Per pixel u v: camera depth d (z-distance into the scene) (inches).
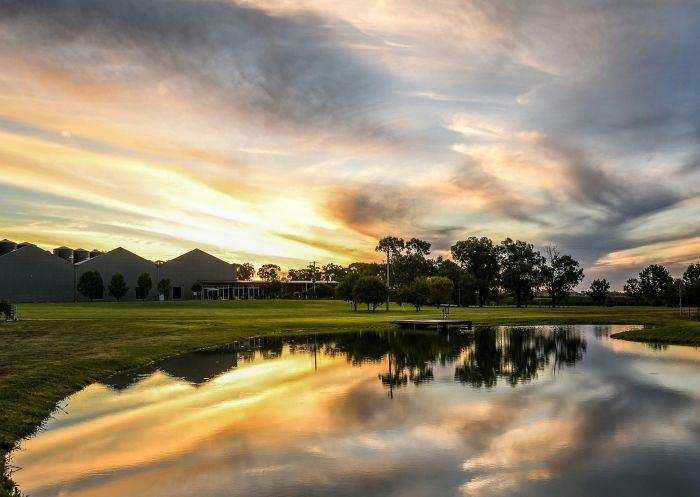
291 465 417.7
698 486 377.1
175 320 1774.1
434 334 1609.3
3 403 572.1
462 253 4904.0
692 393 693.3
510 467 413.4
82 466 416.5
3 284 3585.1
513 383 770.8
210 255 4338.1
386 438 489.4
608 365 949.8
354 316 2373.3
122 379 781.3
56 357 876.0
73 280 3833.7
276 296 4761.3
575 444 471.5
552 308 3782.0
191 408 606.5
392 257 4889.3
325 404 628.7
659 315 2549.2
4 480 383.2
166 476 394.9
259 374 838.5
